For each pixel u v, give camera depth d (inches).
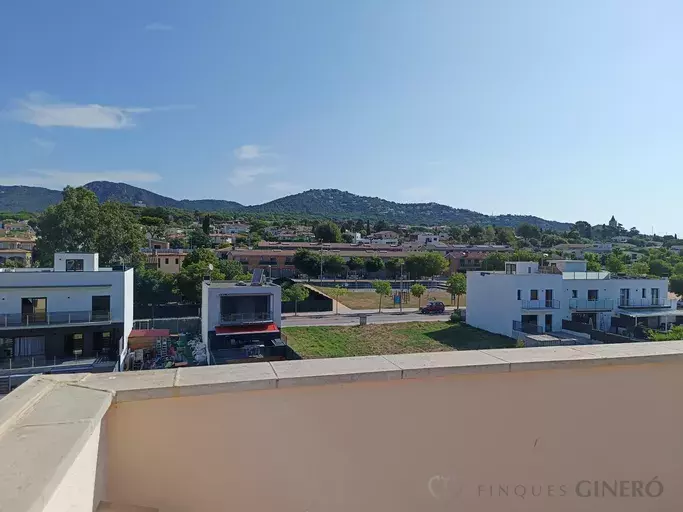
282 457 79.0
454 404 87.5
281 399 79.0
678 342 112.3
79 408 65.7
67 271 905.5
